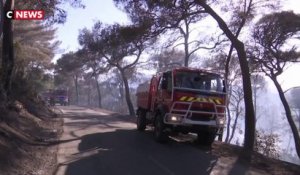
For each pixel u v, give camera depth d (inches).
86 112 1775.3
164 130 669.9
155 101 733.9
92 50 1612.9
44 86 1824.6
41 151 558.9
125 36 861.2
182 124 634.8
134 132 845.8
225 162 542.9
